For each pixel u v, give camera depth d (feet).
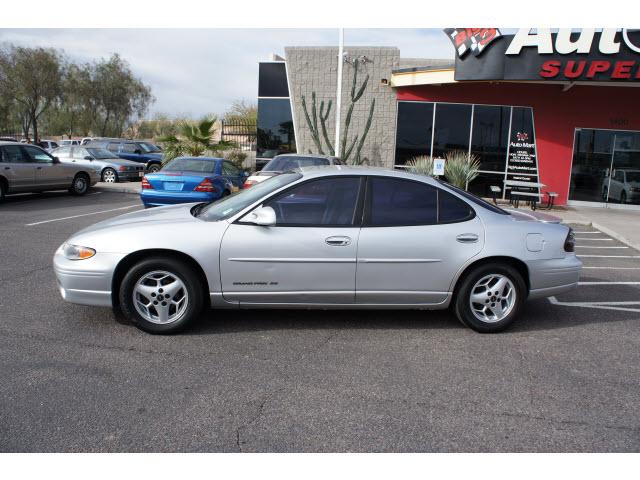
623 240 34.24
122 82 138.92
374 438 9.99
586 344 15.17
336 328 15.83
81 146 66.39
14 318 15.75
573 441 10.07
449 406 11.28
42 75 123.65
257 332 15.28
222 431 10.09
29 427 10.02
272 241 14.66
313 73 57.06
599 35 42.93
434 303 15.62
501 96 52.60
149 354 13.51
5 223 32.58
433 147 55.01
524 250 15.60
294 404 11.18
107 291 14.51
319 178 15.34
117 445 9.54
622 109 51.06
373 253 14.92
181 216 15.81
